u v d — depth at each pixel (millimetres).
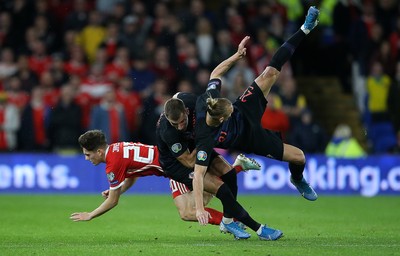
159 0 79000
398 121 74438
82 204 58062
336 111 81812
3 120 68625
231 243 36156
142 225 46375
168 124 35594
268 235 36531
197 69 72375
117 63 71062
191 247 34688
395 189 68375
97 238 40062
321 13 78938
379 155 68812
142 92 70688
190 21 75125
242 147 36531
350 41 77062
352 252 33156
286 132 69875
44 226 45531
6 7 75812
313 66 82500
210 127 34500
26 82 70312
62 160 67250
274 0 79250
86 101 69312
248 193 68125
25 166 66812
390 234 41000
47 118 68438
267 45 75625
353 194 68000
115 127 67875
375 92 74375
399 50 77250
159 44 73250
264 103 36844
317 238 38812
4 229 43844
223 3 82375
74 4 77688
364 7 78375
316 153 70500
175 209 55719
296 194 68000
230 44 73688
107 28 74375
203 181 35594
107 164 36750
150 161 37312
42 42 73000
